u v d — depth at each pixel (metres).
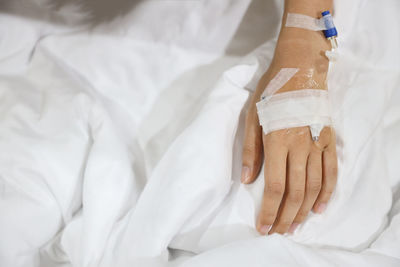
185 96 0.88
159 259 0.64
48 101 0.81
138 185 0.77
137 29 0.89
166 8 0.88
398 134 0.79
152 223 0.65
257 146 0.73
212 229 0.70
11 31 0.88
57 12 0.88
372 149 0.74
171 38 0.89
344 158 0.73
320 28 0.82
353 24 0.89
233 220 0.70
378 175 0.71
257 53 0.86
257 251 0.59
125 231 0.68
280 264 0.58
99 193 0.70
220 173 0.67
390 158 0.77
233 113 0.74
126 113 0.86
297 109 0.71
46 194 0.71
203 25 0.89
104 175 0.72
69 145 0.76
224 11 0.88
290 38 0.81
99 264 0.67
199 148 0.68
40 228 0.70
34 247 0.70
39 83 0.86
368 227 0.69
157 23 0.89
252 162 0.72
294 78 0.75
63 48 0.88
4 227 0.67
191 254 0.72
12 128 0.77
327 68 0.80
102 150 0.73
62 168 0.74
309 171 0.70
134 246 0.65
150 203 0.68
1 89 0.83
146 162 0.82
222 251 0.59
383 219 0.70
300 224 0.72
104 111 0.79
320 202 0.71
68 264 0.76
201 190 0.65
